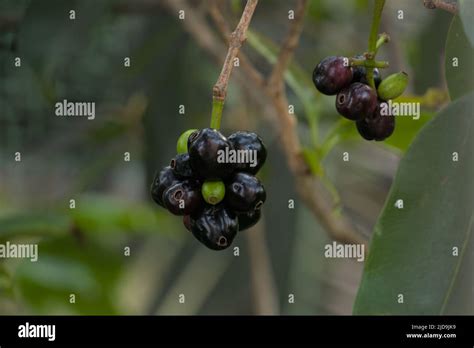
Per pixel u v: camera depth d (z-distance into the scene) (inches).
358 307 31.5
